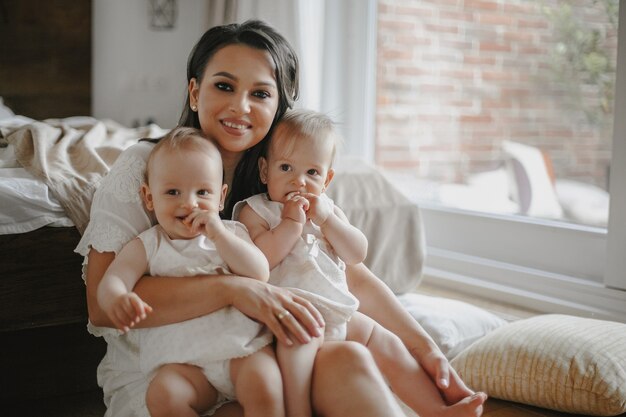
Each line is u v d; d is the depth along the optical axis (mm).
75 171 1770
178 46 4027
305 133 1431
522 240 2676
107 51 3826
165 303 1244
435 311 2051
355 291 1476
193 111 1521
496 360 1736
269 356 1222
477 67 2906
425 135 3162
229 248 1268
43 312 1609
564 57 2555
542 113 2646
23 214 1577
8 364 1685
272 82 1448
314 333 1229
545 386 1650
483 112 2895
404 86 3248
